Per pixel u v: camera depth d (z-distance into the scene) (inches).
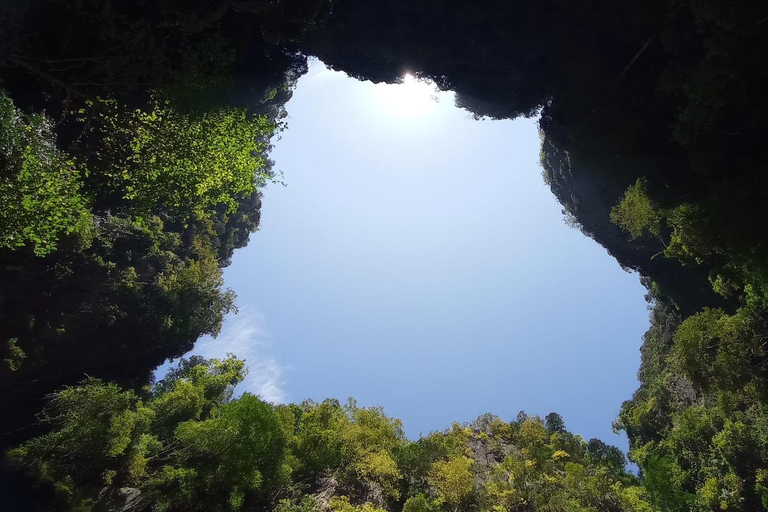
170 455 799.1
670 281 1192.8
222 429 731.4
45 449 693.3
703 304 1082.7
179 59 621.3
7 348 849.5
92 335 1012.5
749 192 560.1
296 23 710.5
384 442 905.5
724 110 566.3
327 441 855.7
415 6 860.6
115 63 496.7
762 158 581.6
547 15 825.5
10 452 701.3
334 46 938.1
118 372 1128.2
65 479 685.9
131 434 766.5
